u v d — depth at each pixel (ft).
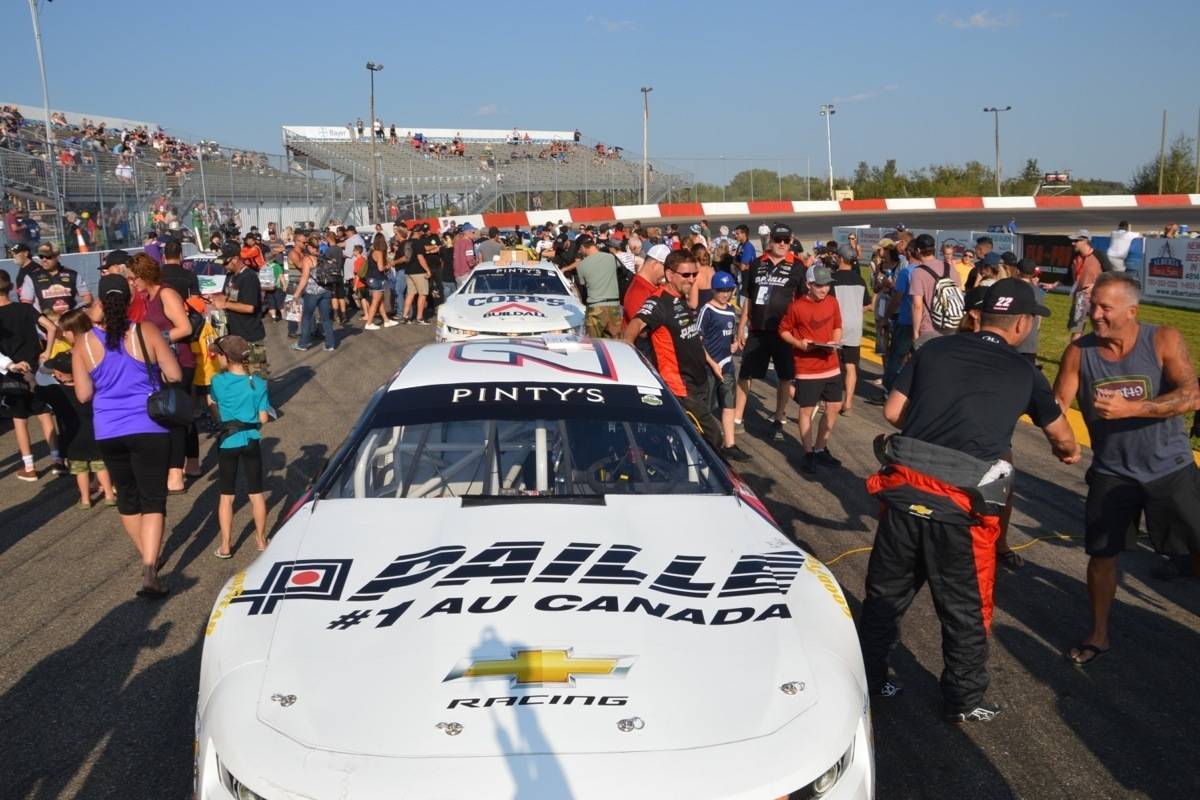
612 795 7.72
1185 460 13.99
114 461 17.21
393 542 10.98
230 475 18.97
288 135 185.68
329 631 9.36
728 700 8.57
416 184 143.23
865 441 28.84
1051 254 74.74
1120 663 14.89
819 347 24.80
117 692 13.82
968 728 12.98
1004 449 12.46
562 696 8.48
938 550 12.47
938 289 25.76
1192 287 62.54
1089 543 14.65
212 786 8.29
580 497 12.10
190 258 59.88
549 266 41.81
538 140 224.74
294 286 56.90
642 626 9.39
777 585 10.32
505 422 13.26
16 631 15.96
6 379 24.04
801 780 8.05
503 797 7.66
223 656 9.26
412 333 55.93
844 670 9.29
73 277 30.96
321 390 37.73
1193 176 229.66
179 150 104.17
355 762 7.89
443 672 8.75
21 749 12.31
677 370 22.26
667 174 176.65
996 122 215.31
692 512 11.82
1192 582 18.20
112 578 18.31
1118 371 13.99
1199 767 12.05
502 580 10.10
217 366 18.92
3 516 22.16
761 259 29.17
